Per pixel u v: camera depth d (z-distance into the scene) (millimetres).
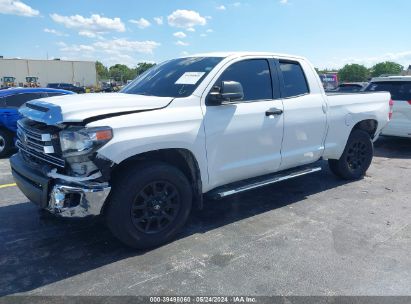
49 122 3305
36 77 52344
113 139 3281
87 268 3402
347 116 5594
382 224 4359
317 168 5281
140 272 3318
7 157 8742
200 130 3850
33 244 3885
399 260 3508
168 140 3598
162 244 3840
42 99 3963
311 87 5109
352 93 5836
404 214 4684
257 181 4598
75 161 3252
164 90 4129
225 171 4168
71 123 3277
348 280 3174
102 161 3238
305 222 4426
